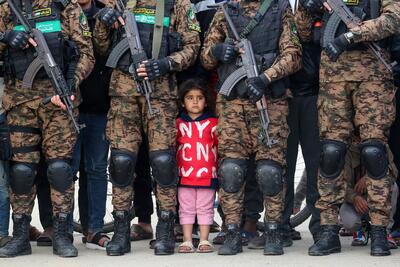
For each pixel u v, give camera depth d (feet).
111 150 22.81
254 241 23.58
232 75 22.44
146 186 26.40
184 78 24.73
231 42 22.70
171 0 23.11
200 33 24.97
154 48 22.68
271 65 22.49
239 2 23.09
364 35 21.34
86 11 24.48
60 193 22.68
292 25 22.79
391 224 24.54
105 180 24.97
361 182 23.91
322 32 22.11
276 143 22.45
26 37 21.95
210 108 24.17
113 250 22.74
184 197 23.44
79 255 23.04
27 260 22.21
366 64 21.83
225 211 22.68
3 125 22.91
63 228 22.84
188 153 23.34
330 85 22.11
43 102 22.04
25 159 22.63
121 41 22.76
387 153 22.21
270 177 22.27
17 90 22.49
